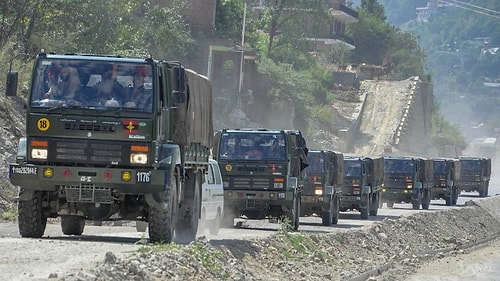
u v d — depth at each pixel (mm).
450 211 137375
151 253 44281
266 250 63062
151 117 51812
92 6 122375
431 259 98500
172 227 53594
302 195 99562
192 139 57688
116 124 51750
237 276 49062
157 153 52219
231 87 186375
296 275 61094
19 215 53750
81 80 52500
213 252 50531
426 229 116688
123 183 51531
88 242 51844
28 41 111750
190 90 56906
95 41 122188
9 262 41062
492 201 172875
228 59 186875
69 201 52281
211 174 72625
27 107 52250
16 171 52000
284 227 72625
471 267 92562
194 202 59469
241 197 82812
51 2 117312
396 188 146250
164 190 51938
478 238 134500
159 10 168625
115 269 38469
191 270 44781
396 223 107188
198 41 192125
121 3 126688
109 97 52094
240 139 83500
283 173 82812
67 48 116875
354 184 117812
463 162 199250
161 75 53188
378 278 75500
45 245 48562
